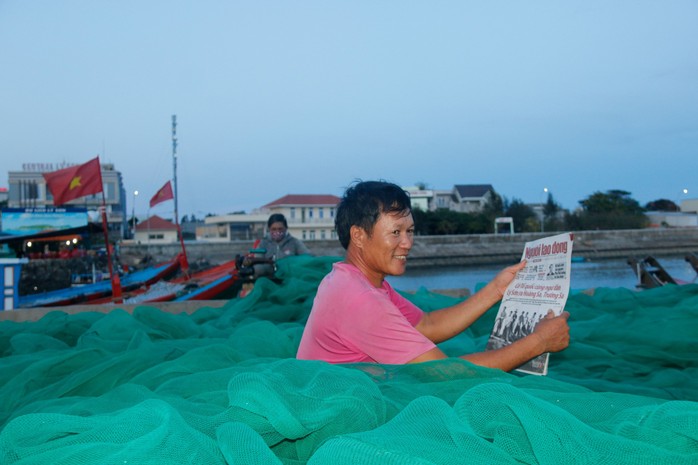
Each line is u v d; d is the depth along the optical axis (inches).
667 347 165.6
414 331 122.6
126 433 80.7
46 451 79.7
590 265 2753.4
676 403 80.9
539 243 141.3
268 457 73.9
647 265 382.0
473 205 5083.7
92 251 2215.8
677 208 5536.4
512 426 77.3
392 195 132.1
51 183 984.3
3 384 157.5
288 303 277.1
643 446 74.0
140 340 175.9
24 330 228.4
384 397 95.7
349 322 123.2
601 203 4751.5
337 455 72.9
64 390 135.6
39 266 1734.7
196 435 78.2
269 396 85.0
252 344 172.9
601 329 186.2
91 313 248.7
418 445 73.6
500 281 149.1
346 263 136.3
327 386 91.0
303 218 4136.3
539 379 106.3
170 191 1563.7
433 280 2456.9
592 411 89.2
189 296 725.9
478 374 110.4
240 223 4269.2
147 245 2935.5
